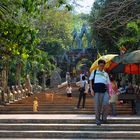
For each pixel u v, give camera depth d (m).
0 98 24.08
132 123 15.95
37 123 15.99
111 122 15.90
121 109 20.08
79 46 75.94
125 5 19.53
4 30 12.73
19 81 34.47
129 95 19.00
